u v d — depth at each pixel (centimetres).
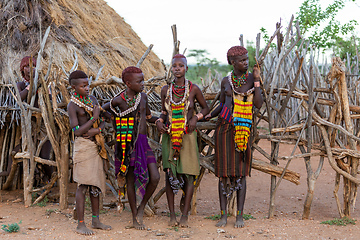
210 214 439
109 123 463
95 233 344
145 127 375
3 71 500
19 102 424
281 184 591
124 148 358
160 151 432
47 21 580
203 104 378
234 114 363
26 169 445
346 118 391
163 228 365
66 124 413
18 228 346
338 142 404
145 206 410
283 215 429
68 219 392
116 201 448
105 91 515
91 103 350
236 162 368
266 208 464
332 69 378
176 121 362
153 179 365
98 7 764
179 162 365
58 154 428
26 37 546
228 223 384
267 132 995
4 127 514
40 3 589
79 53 568
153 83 434
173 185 366
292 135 411
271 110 411
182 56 363
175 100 367
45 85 418
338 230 353
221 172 373
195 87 371
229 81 367
